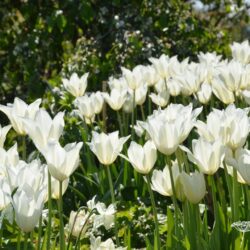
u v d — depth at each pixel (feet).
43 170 7.45
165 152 7.63
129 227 9.06
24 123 7.43
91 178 11.00
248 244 7.98
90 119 11.08
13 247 8.53
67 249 7.93
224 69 10.14
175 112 8.24
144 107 14.60
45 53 18.49
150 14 18.20
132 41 16.55
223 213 8.21
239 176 8.05
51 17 17.21
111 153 8.26
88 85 16.44
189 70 11.52
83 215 8.05
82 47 17.53
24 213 6.87
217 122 7.84
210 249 7.97
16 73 19.03
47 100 15.67
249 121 7.91
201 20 20.20
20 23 19.15
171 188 7.88
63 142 12.16
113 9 18.21
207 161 7.55
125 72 11.51
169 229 8.09
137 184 10.65
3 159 7.77
